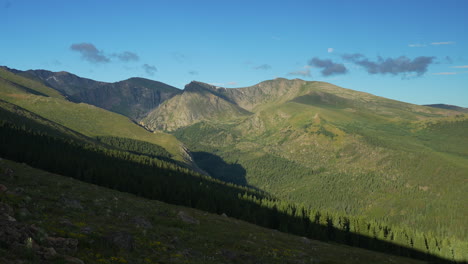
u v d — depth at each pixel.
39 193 48.47
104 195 72.06
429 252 123.00
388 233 134.75
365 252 93.81
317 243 84.94
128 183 116.44
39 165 113.44
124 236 29.09
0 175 60.03
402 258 102.38
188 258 32.12
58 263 18.50
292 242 70.88
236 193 199.75
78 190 68.81
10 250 18.41
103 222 39.81
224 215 106.06
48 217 33.53
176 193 125.69
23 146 123.81
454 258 117.88
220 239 50.53
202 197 128.25
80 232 29.42
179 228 52.19
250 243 52.81
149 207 70.62
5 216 26.28
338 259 59.00
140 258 26.42
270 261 41.78
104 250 25.53
